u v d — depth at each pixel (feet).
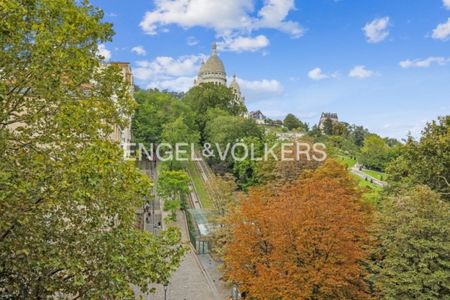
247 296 109.19
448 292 93.09
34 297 55.47
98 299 54.54
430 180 157.69
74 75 61.21
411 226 93.97
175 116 362.53
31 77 57.47
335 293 96.02
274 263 100.58
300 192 124.26
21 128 59.06
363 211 139.64
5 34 53.42
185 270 164.25
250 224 110.83
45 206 52.49
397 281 91.56
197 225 203.10
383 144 445.78
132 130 351.25
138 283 59.67
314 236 96.02
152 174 305.12
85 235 59.77
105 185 61.31
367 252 105.40
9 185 48.88
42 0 59.26
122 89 68.54
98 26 63.16
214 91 458.91
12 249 52.70
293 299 90.74
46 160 55.31
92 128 59.82
